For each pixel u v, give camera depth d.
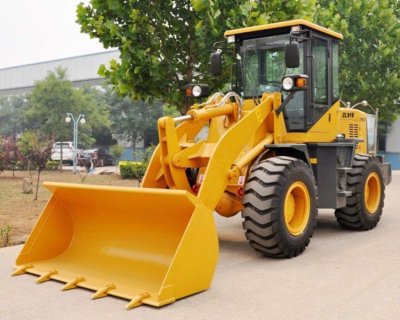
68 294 4.54
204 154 5.76
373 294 4.53
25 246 5.27
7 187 14.38
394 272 5.24
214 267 4.64
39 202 10.81
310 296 4.49
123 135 37.75
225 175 5.33
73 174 20.72
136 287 4.51
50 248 5.40
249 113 5.78
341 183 7.15
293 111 6.69
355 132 8.52
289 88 5.96
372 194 7.82
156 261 4.77
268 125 6.24
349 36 15.87
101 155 32.31
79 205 5.36
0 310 4.16
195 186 5.84
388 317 3.96
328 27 15.41
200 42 9.58
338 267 5.45
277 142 6.22
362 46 16.42
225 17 9.55
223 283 4.87
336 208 6.97
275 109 6.20
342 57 16.39
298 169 5.87
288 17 10.14
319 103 6.96
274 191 5.54
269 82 6.78
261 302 4.34
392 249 6.30
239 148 5.55
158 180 5.92
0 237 6.96
